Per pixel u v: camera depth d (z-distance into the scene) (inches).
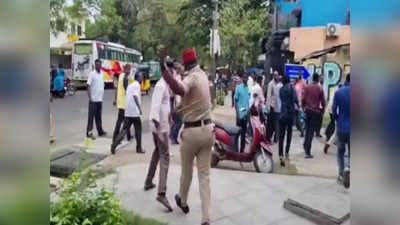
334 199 203.8
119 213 130.2
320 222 183.2
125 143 358.3
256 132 286.2
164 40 1754.4
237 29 1154.0
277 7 757.9
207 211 171.6
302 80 438.3
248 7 1185.4
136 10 1702.8
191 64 175.5
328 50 523.2
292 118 319.3
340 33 553.6
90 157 222.4
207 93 174.4
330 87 534.0
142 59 1818.4
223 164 310.3
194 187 231.9
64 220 112.0
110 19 1525.6
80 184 129.8
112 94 1061.8
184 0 1515.7
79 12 1207.6
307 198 204.7
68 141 356.8
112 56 1294.3
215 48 736.3
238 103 346.0
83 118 545.3
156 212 191.9
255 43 1295.5
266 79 674.8
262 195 222.5
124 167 267.7
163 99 201.9
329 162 321.4
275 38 676.1
